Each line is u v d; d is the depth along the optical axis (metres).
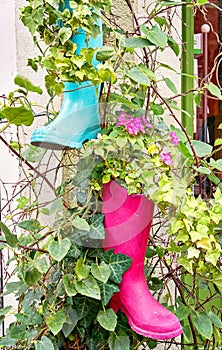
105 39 1.20
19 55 1.52
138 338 1.12
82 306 1.04
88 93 0.97
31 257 1.17
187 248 1.06
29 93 1.50
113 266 0.96
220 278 1.10
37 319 1.08
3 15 1.52
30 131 1.50
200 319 1.10
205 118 1.63
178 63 1.50
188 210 1.01
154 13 1.16
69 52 0.95
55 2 0.99
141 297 0.94
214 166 1.12
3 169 1.53
